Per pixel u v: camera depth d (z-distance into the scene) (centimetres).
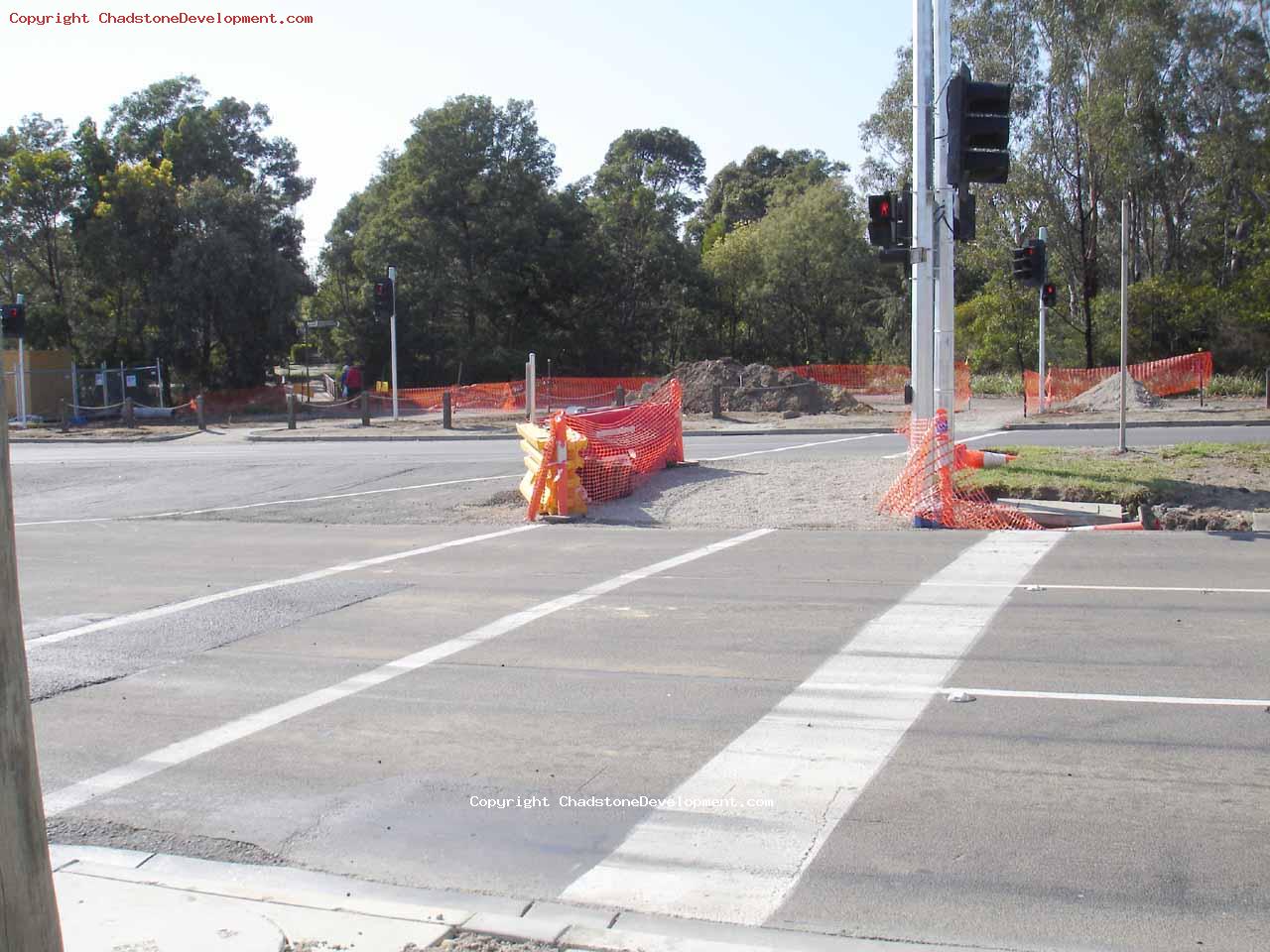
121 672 812
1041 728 636
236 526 1638
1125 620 884
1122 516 1382
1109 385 3484
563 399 4481
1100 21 4694
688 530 1459
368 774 601
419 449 2688
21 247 5162
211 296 4891
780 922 432
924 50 1417
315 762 622
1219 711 657
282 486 2073
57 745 660
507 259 5447
